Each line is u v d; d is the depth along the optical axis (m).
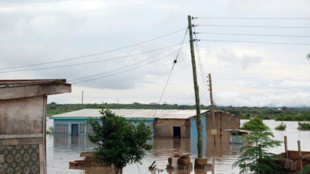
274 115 146.12
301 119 120.38
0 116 11.10
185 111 57.28
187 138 50.12
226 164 28.44
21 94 11.21
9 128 11.21
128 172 24.69
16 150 11.28
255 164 20.16
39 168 11.56
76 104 135.62
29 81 11.97
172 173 24.69
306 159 19.23
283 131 70.88
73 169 25.36
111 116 19.66
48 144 41.62
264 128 58.38
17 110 11.34
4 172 11.06
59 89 11.70
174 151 36.47
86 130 53.25
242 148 21.14
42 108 11.68
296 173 19.38
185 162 26.25
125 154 18.55
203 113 51.81
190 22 29.36
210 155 33.75
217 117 54.00
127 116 52.41
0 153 11.05
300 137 54.59
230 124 55.75
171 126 50.81
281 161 20.00
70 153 33.94
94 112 57.31
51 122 84.19
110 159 19.17
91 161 26.03
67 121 54.41
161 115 53.00
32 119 11.54
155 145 41.59
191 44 29.39
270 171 19.89
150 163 28.81
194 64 29.16
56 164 27.50
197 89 28.70
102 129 19.31
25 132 11.42
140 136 19.19
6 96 11.01
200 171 25.44
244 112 140.62
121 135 18.81
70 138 49.06
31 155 11.48
